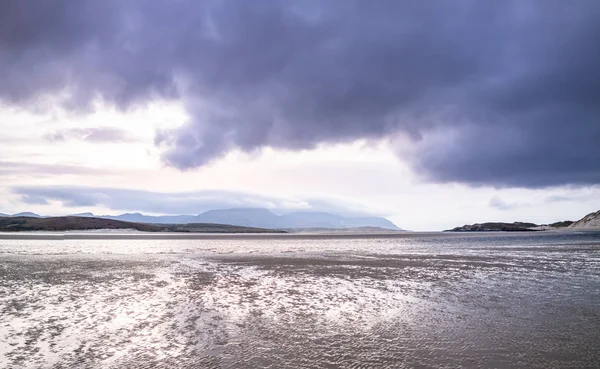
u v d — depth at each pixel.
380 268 33.88
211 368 11.05
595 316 16.58
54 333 14.51
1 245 68.69
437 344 13.01
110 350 12.62
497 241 87.44
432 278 27.81
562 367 10.96
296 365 11.23
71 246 67.19
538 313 17.19
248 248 64.38
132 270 32.81
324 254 50.03
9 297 21.25
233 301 20.05
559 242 75.62
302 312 17.59
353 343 13.18
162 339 13.74
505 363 11.28
